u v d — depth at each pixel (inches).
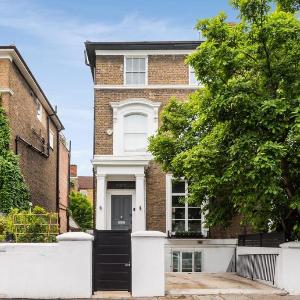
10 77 852.0
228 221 735.1
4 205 788.6
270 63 525.0
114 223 922.7
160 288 476.1
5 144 823.1
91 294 473.7
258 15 518.6
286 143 497.0
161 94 954.7
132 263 479.5
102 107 951.0
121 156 916.6
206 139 626.5
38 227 606.9
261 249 621.6
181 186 935.7
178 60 963.3
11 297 470.9
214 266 879.7
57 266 474.9
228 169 541.3
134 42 948.6
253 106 490.3
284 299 464.4
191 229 925.8
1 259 475.8
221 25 536.4
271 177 486.3
